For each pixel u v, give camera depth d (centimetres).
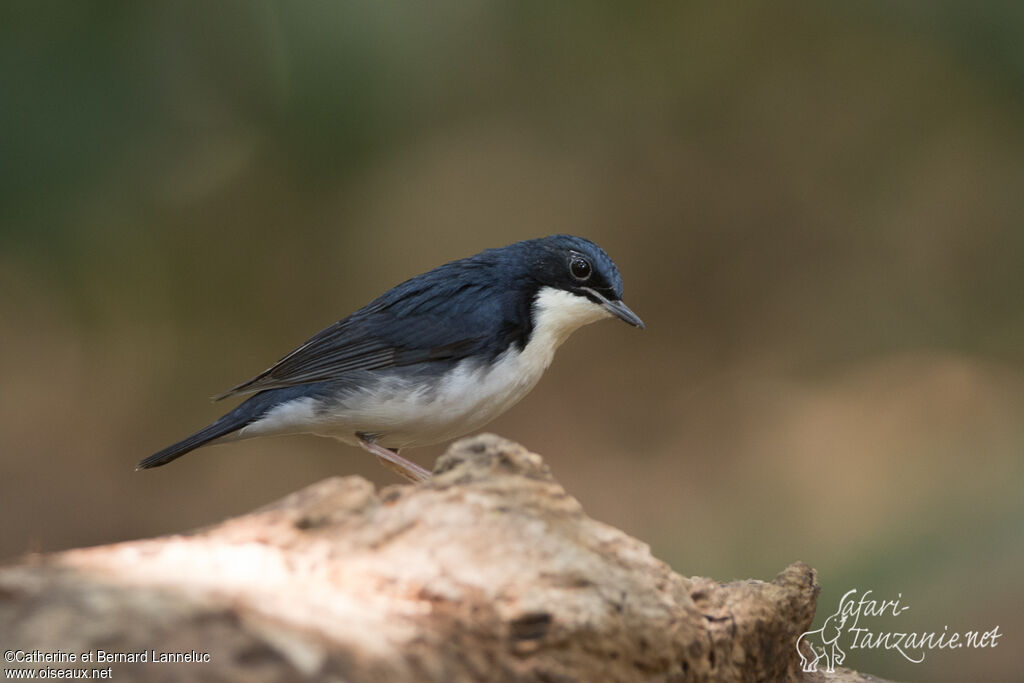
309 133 1506
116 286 1667
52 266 1423
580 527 473
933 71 1658
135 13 1297
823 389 1708
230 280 1722
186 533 446
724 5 1691
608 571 455
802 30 1702
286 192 1655
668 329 1800
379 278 1766
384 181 1694
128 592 370
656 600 464
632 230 1816
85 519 1546
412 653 380
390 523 449
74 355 1723
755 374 1752
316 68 1346
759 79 1761
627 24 1677
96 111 1292
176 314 1725
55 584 373
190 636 350
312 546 432
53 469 1612
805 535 1424
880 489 1471
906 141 1747
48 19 1264
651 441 1675
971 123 1702
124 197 1432
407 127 1588
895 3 1530
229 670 340
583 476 1616
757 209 1816
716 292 1809
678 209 1820
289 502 460
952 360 1708
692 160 1816
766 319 1797
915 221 1777
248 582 395
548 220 1780
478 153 1753
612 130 1800
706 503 1538
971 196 1744
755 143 1802
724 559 1416
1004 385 1647
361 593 409
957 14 1476
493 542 446
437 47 1395
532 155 1773
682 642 465
